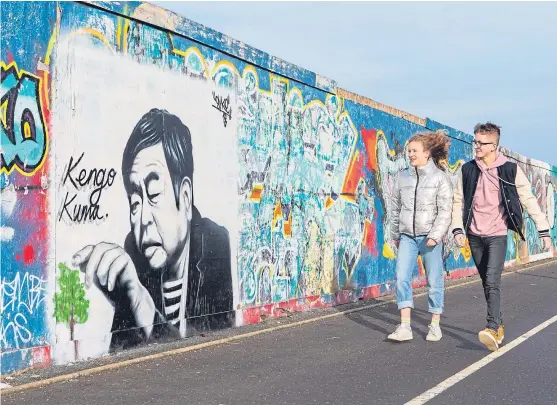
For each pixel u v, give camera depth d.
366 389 5.43
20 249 5.91
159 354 6.75
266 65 9.54
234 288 8.84
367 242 12.67
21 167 5.93
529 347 7.28
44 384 5.50
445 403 5.03
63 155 6.34
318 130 11.02
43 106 6.15
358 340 7.77
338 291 11.52
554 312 10.11
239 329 8.62
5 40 5.80
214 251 8.46
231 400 5.06
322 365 6.35
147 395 5.18
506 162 7.33
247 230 9.13
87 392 5.27
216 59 8.53
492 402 5.05
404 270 7.74
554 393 5.33
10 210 5.82
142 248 7.27
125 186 7.05
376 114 13.25
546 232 7.24
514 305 11.04
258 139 9.40
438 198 7.67
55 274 6.23
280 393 5.28
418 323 9.12
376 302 11.87
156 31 7.53
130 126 7.13
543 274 18.39
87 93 6.61
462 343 7.56
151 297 7.39
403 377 5.86
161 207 7.56
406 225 7.79
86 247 6.56
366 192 12.70
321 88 11.08
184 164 7.94
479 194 7.39
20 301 5.89
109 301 6.83
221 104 8.60
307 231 10.63
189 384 5.56
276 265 9.79
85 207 6.57
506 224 7.31
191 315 8.04
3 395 5.16
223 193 8.64
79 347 6.46
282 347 7.31
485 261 7.45
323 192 11.14
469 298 12.27
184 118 7.95
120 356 6.71
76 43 6.50
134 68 7.20
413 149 7.75
